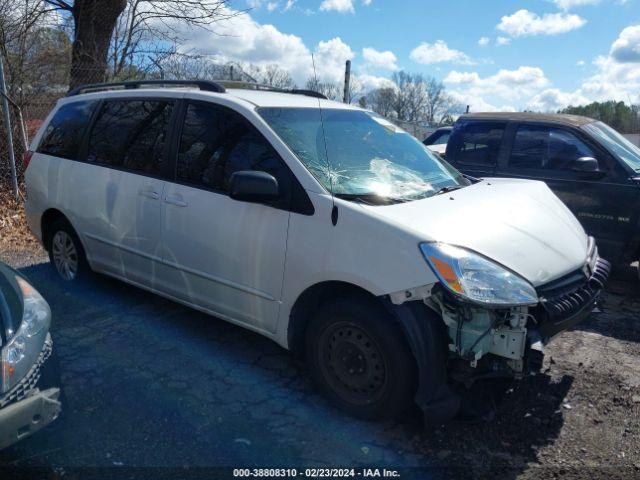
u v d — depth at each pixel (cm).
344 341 313
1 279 282
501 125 651
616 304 525
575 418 325
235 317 370
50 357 273
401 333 291
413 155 413
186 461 279
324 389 328
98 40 968
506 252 292
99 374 362
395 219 295
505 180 442
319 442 297
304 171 328
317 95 475
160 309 473
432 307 279
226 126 377
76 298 492
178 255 393
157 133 419
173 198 392
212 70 1013
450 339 280
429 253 277
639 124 2167
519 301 269
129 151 437
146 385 349
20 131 878
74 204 477
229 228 355
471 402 306
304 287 321
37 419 250
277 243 331
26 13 888
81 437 295
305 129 369
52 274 558
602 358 404
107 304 480
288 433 304
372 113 448
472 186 396
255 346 410
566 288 308
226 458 282
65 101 519
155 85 464
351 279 298
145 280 429
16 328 252
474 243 288
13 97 878
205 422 312
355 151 374
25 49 898
